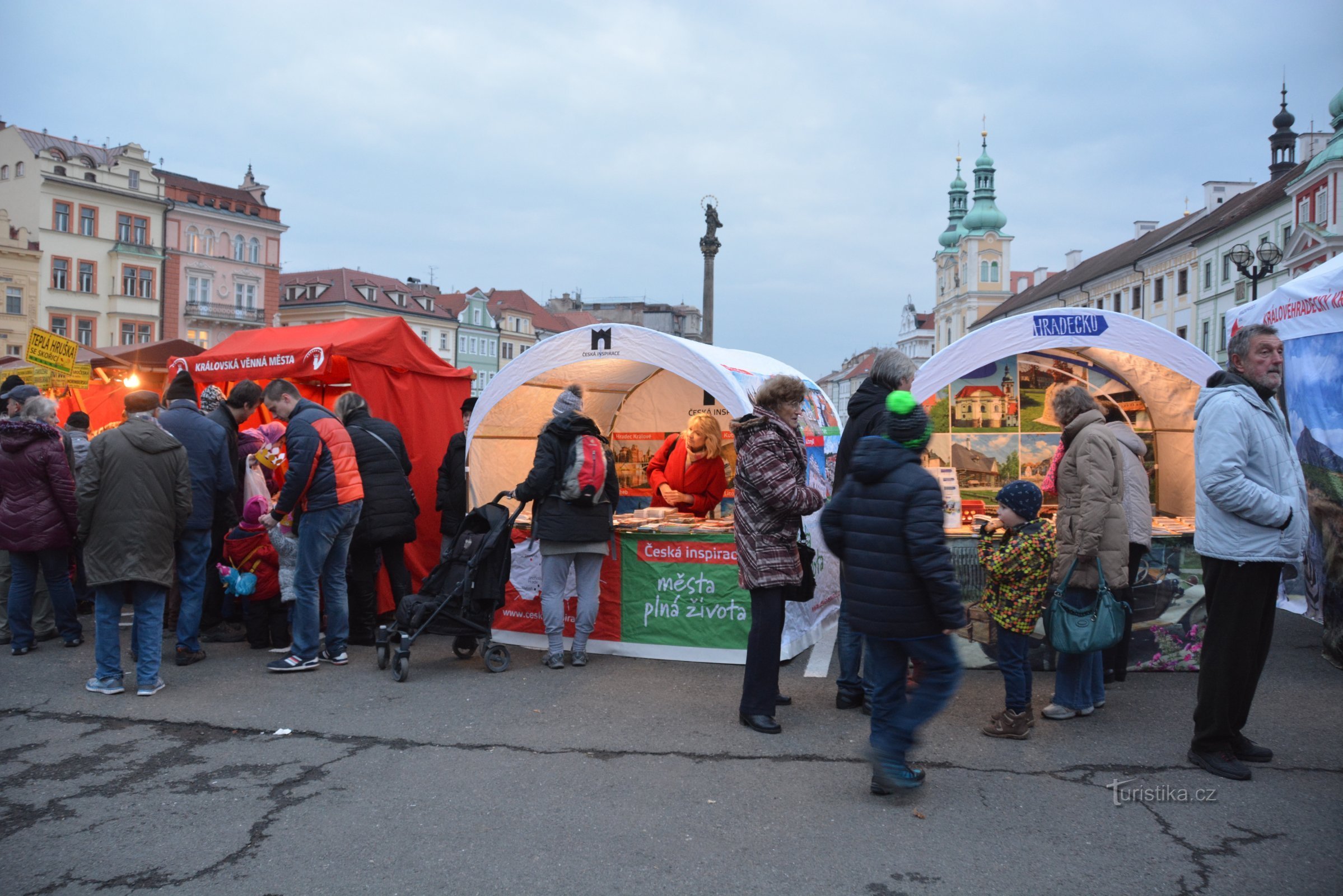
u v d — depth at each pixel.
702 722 5.14
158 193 57.50
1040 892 3.24
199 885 3.31
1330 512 6.47
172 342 13.56
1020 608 4.73
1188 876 3.34
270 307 64.88
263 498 6.84
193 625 6.43
